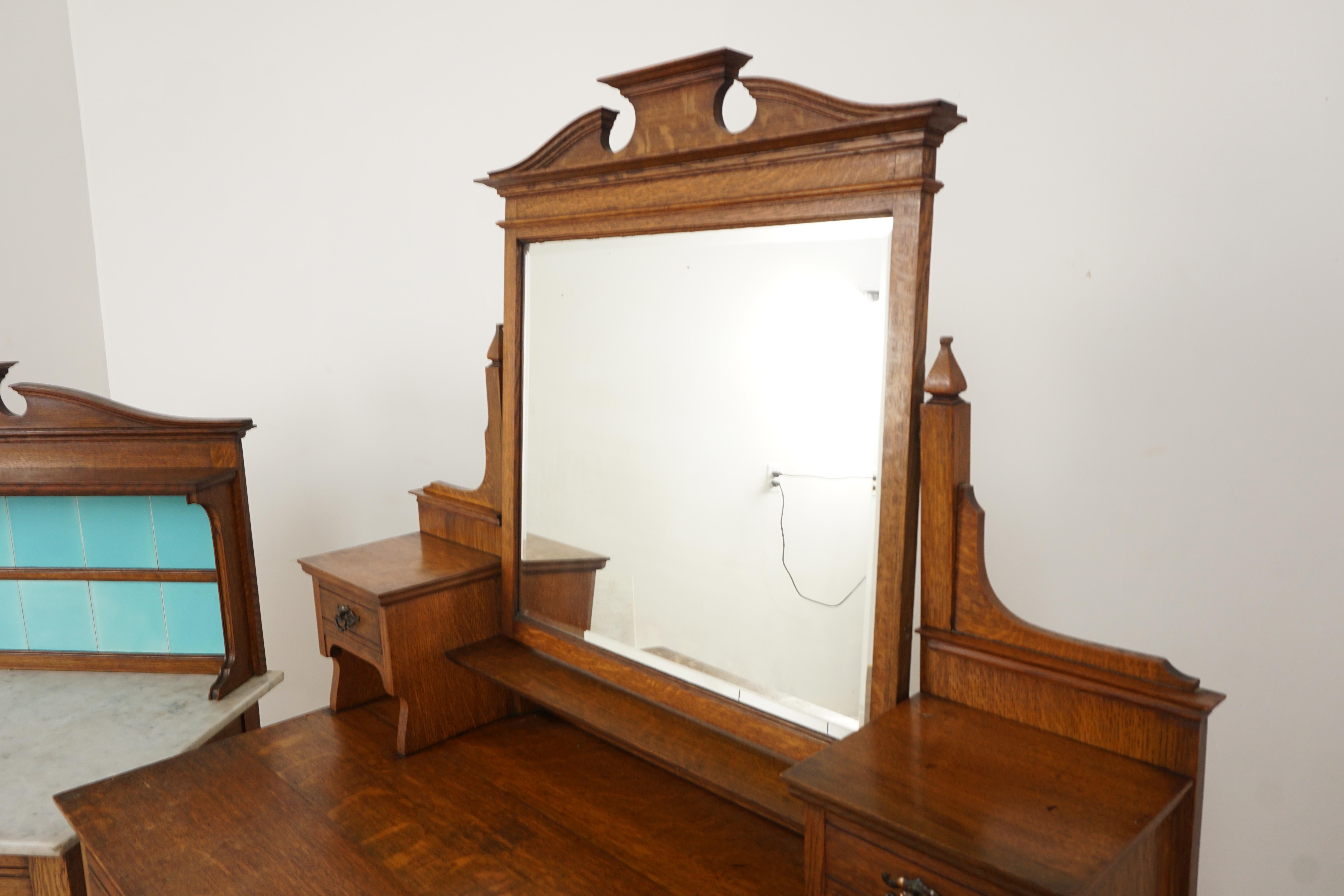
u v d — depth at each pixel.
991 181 1.50
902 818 0.80
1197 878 0.90
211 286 2.55
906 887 0.82
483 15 2.03
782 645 1.14
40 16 2.45
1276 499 1.32
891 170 0.97
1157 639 1.46
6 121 2.36
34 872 1.24
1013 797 0.84
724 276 1.16
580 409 1.37
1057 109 1.42
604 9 1.88
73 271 2.59
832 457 1.07
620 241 1.29
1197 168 1.32
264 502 2.60
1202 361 1.36
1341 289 1.23
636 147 1.24
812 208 1.05
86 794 1.29
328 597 1.52
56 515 1.75
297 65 2.30
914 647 1.49
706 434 1.20
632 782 1.33
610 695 1.32
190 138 2.48
